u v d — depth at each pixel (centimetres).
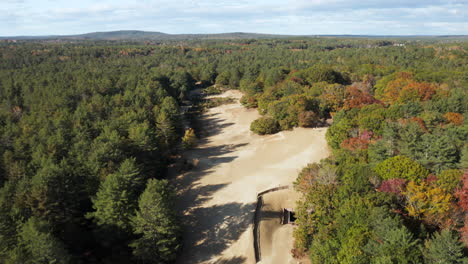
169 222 5059
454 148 6031
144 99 12125
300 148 9562
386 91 12250
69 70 17862
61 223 5306
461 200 4616
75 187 5766
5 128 8988
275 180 7825
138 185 6138
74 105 11888
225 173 8444
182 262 5400
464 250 4038
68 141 8000
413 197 4628
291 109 11119
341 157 7019
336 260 4128
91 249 5378
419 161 5988
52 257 3994
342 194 5066
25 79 14925
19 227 4562
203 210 6794
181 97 16812
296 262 5219
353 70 17825
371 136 7575
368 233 4109
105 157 6694
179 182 8112
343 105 11388
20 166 6544
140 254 4897
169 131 9906
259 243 5753
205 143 10975
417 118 7975
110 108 10931
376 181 5206
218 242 5844
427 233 4134
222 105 16338
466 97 9875
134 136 7812
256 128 11200
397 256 3578
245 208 6725
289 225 6181
